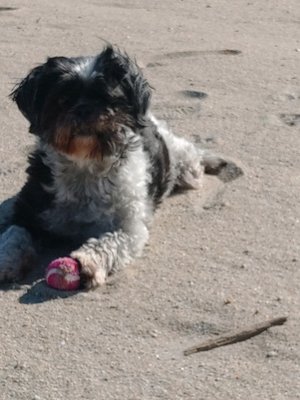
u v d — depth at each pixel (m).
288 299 2.07
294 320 2.01
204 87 2.91
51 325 2.00
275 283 2.11
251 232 2.27
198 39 3.26
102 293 2.09
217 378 1.88
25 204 2.27
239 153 2.57
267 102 2.82
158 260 2.19
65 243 2.28
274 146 2.60
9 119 2.71
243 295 2.08
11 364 1.91
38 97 2.23
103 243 2.16
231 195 2.40
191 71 3.01
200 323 2.00
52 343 1.96
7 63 3.06
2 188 2.42
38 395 1.85
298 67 3.04
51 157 2.24
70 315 2.03
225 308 2.04
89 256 2.13
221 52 3.15
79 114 2.16
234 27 3.38
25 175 2.46
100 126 2.17
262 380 1.87
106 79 2.21
